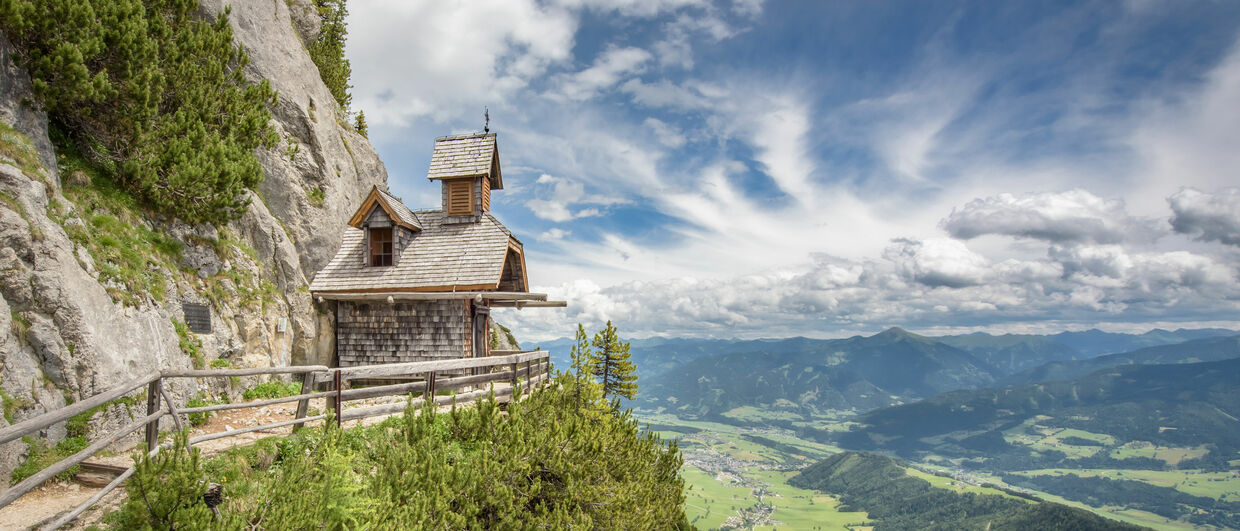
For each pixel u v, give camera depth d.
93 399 6.27
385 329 21.55
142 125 14.58
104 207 13.00
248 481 7.92
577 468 12.34
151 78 14.43
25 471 8.03
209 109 16.27
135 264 12.49
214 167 15.20
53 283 9.48
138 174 14.09
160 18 15.74
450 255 22.23
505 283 25.83
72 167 12.95
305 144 24.41
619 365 27.33
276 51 24.64
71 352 9.48
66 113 13.54
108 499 7.67
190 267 15.12
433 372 13.48
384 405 11.98
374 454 10.29
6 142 10.47
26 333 8.87
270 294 18.27
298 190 22.81
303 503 6.85
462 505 9.77
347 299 21.52
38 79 11.94
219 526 6.04
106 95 13.62
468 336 21.77
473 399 14.84
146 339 11.70
